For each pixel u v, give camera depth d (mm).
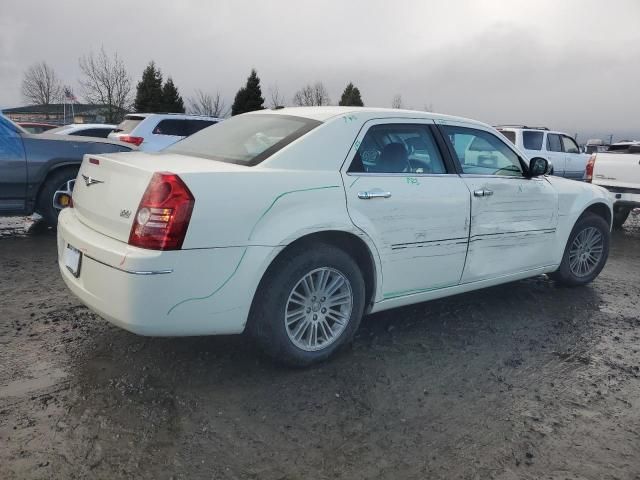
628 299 5234
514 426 2844
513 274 4582
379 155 3631
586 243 5348
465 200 3969
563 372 3514
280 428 2715
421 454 2568
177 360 3367
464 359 3623
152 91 42188
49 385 3008
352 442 2635
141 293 2721
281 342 3150
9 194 6328
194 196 2779
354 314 3467
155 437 2586
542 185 4707
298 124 3531
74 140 6711
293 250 3176
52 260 5641
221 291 2902
